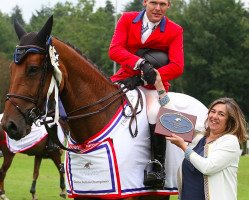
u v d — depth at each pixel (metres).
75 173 7.42
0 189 15.47
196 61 69.44
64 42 7.33
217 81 70.12
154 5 7.89
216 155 6.77
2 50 87.88
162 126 7.24
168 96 7.86
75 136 7.37
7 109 6.60
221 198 6.79
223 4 72.31
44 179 20.34
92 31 85.50
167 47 8.12
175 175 8.05
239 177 22.89
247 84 70.19
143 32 8.03
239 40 71.12
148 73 7.62
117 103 7.53
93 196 7.38
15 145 15.23
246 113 71.12
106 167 7.20
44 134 15.16
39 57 6.70
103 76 7.56
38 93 6.71
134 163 7.42
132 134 7.42
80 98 7.26
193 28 72.12
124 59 7.81
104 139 7.25
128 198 7.40
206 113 8.33
